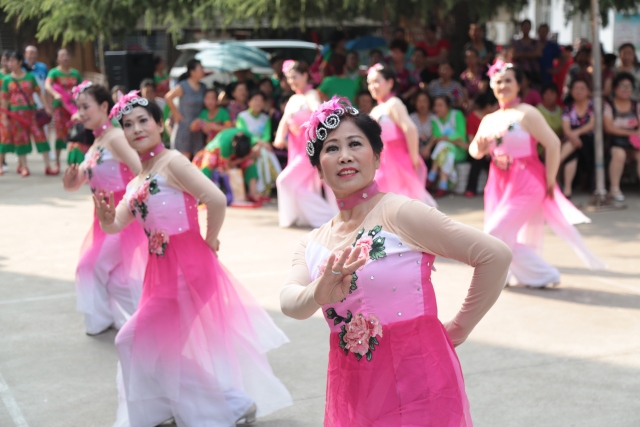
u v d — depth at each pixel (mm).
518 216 5664
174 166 3711
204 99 10406
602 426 3633
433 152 9984
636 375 4203
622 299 5523
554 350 4598
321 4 9852
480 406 3887
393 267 2336
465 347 4695
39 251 7461
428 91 10500
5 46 19281
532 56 11609
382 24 14164
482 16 10000
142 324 3674
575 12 11070
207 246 3830
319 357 4656
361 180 2385
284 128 8227
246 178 9703
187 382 3648
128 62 10711
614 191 8992
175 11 10812
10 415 4004
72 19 11195
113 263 5086
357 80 10859
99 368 4633
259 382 3789
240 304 3844
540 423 3684
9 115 11836
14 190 10859
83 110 4922
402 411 2346
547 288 5852
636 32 17609
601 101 8773
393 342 2355
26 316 5617
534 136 5594
